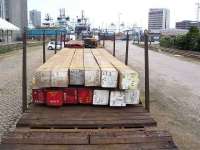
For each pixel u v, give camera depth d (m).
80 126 4.79
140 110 5.43
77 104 5.63
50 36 52.06
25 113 5.20
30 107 5.52
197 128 8.15
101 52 12.67
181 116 9.28
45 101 5.55
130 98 5.52
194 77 18.02
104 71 5.41
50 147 4.30
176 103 11.02
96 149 4.29
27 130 4.65
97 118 5.00
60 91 5.46
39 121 4.84
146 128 4.85
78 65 6.61
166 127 8.12
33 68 20.48
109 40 46.97
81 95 5.52
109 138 4.50
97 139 4.47
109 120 4.93
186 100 11.56
